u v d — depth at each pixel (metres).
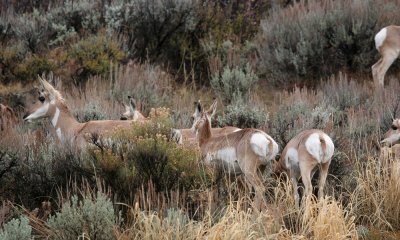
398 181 30.14
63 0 58.53
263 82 51.62
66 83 49.31
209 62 51.22
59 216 26.42
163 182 29.33
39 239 27.22
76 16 55.44
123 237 25.97
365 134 37.38
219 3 58.25
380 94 44.50
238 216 26.69
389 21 51.88
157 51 53.53
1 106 42.91
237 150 30.44
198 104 32.94
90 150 30.47
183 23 53.91
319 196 30.08
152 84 47.94
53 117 37.09
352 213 29.64
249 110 42.44
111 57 51.38
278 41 52.94
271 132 36.88
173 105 46.75
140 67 50.50
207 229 26.38
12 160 30.56
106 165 29.17
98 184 28.30
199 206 28.03
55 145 33.41
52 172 30.50
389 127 38.97
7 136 35.22
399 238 28.33
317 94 45.62
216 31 54.28
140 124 32.41
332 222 27.03
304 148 29.97
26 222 25.23
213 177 29.66
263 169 31.14
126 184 29.08
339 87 45.62
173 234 25.47
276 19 54.44
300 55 51.12
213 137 32.16
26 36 52.09
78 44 50.97
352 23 51.38
